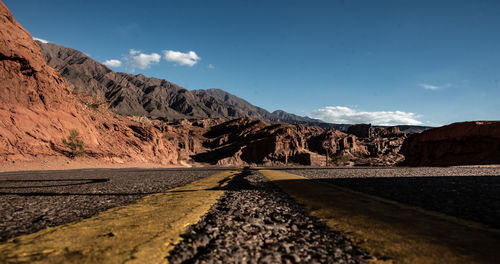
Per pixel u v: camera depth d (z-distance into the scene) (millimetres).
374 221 4738
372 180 13109
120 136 88062
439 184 10359
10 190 11508
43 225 4891
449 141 62969
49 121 56969
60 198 8703
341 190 9438
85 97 93625
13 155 43656
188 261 3051
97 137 73062
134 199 8242
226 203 7121
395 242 3529
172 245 3512
